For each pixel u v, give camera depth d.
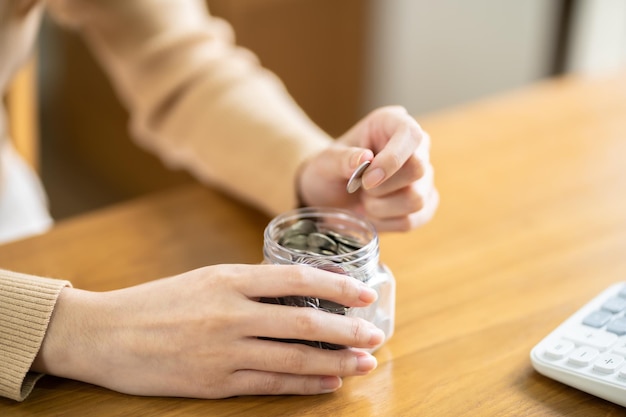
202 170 0.85
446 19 2.03
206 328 0.58
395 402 0.59
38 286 0.61
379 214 0.69
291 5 1.73
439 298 0.68
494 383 0.60
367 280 0.60
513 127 0.95
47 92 2.18
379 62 1.98
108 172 2.11
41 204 1.07
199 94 0.87
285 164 0.77
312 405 0.59
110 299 0.60
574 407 0.58
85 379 0.60
